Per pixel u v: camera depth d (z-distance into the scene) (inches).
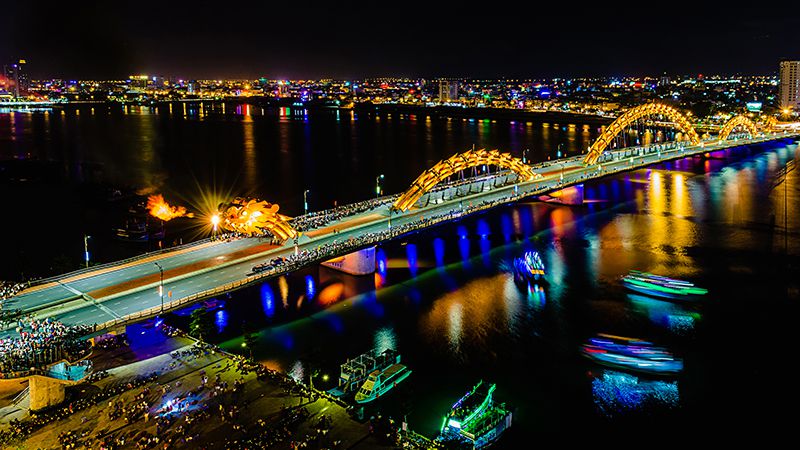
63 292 4077.3
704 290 4904.0
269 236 5413.4
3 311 3740.2
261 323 4409.5
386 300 4837.6
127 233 6983.3
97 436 2861.7
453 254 6028.5
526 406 3444.9
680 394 3558.1
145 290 4109.3
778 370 3779.5
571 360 3917.3
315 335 4220.0
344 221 6072.8
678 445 3132.4
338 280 5280.5
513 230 6899.6
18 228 7475.4
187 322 4414.4
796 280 5187.0
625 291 5012.3
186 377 3390.7
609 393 3565.5
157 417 3006.9
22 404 3166.8
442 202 6914.4
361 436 2930.6
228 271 4495.6
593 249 6156.5
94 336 3415.4
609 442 3154.5
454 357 3937.0
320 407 3152.1
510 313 4591.5
